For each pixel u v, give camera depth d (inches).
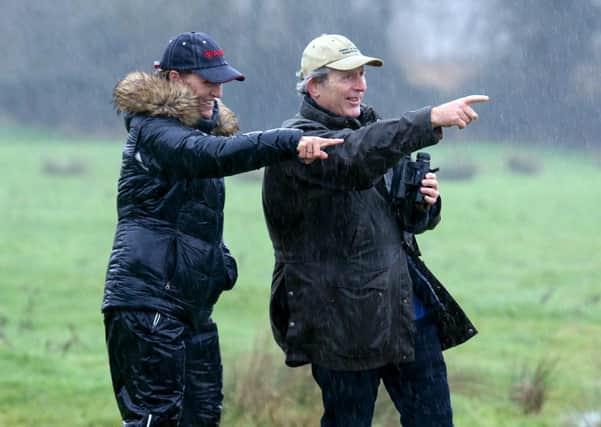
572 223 3051.2
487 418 964.0
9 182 3900.1
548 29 6072.8
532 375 1129.4
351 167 536.4
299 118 576.4
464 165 4771.2
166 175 568.1
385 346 562.6
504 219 3107.8
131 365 572.1
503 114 5851.4
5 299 1636.3
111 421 929.5
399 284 570.3
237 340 1285.7
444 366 603.8
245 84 5812.0
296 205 567.5
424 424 597.3
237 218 2876.5
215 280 589.3
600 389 1073.5
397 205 577.9
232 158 537.6
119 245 575.5
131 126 574.6
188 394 602.9
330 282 563.5
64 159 4803.2
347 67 561.3
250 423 844.0
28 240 2388.0
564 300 1733.5
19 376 1106.7
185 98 565.3
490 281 1940.2
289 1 6387.8
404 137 530.0
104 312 577.6
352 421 578.9
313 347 571.8
